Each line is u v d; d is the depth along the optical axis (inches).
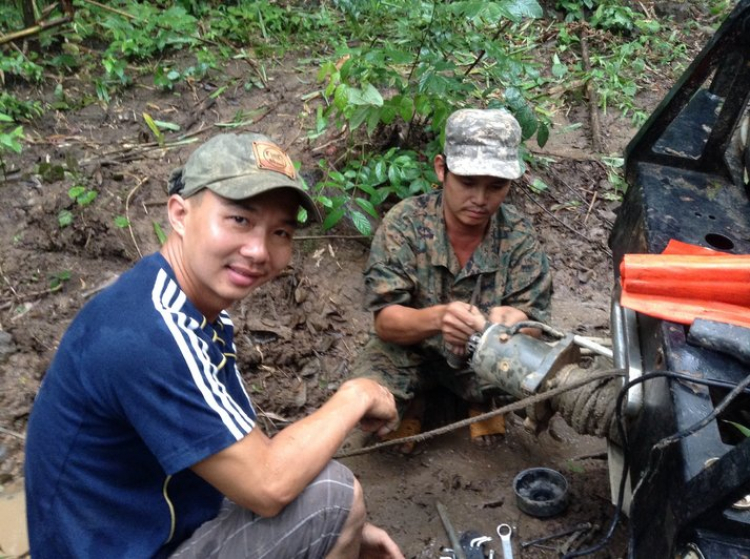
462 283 106.8
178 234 65.9
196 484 69.8
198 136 164.9
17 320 126.3
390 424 82.7
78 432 64.3
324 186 142.6
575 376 85.3
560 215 166.9
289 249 67.8
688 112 111.6
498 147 95.2
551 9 232.2
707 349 70.6
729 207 93.7
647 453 69.9
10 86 174.2
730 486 53.4
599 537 99.4
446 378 114.4
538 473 107.0
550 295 108.4
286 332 130.5
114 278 135.0
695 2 248.5
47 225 139.3
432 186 145.8
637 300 75.5
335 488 74.0
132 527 67.2
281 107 173.0
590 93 197.5
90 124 166.2
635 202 97.0
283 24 206.1
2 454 107.8
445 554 97.4
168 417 61.7
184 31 192.1
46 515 66.4
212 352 66.8
